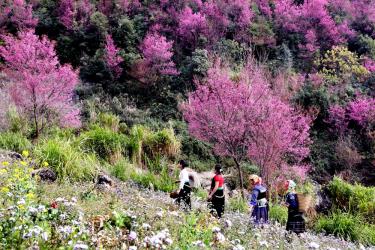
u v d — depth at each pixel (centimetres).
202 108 1474
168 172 1509
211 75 1592
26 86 1477
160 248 443
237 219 774
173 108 2211
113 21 2795
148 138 1652
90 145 1452
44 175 952
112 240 457
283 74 2488
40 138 1452
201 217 646
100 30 2645
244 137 1483
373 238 1063
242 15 2938
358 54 2952
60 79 1547
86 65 2447
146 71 2320
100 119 1891
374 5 3281
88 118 1895
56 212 473
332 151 2123
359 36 3016
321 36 2994
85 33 2695
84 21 2739
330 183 1382
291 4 3344
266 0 3256
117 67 2362
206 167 1767
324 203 1333
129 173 1308
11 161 928
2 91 1727
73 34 2709
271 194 1441
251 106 1434
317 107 2267
